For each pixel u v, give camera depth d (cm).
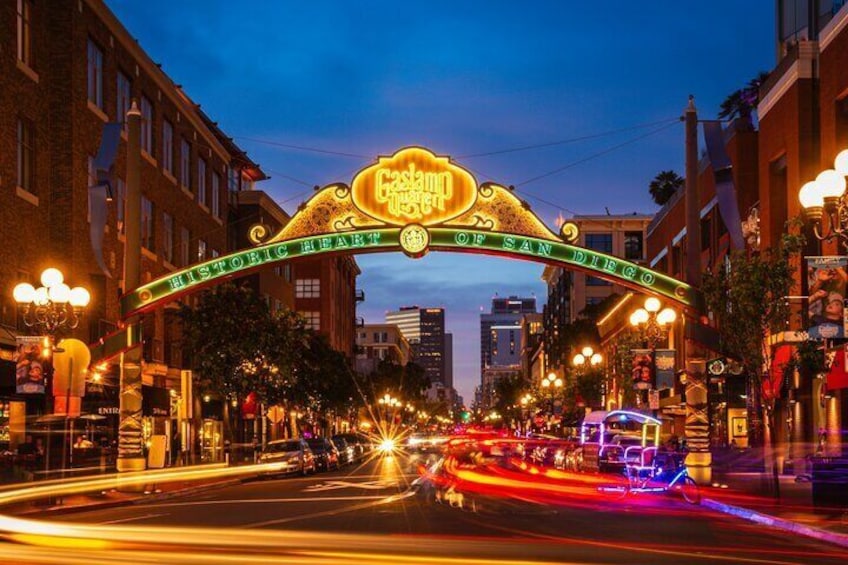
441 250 3369
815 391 4044
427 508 2559
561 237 3328
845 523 2050
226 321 4984
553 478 4034
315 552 1589
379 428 14400
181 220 5866
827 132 3869
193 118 6138
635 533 1983
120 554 1554
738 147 5062
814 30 4612
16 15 3825
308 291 11650
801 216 2831
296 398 6212
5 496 2725
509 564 1462
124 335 3288
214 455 6081
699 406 3253
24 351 2778
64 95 4184
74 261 4162
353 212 3350
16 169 3819
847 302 2250
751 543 1844
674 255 6869
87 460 4275
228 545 1694
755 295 2786
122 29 4766
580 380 7138
